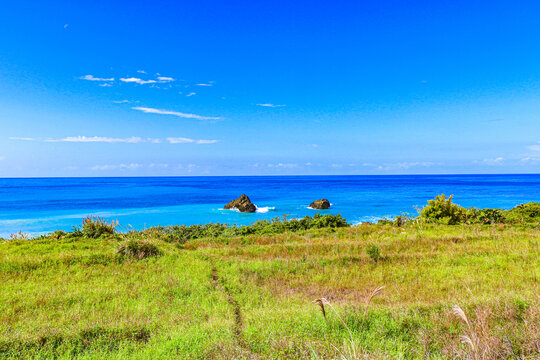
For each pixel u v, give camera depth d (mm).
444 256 14578
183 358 5707
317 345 5848
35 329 7168
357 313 7375
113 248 17438
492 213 26266
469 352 5031
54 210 55656
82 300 9625
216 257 16031
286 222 28531
